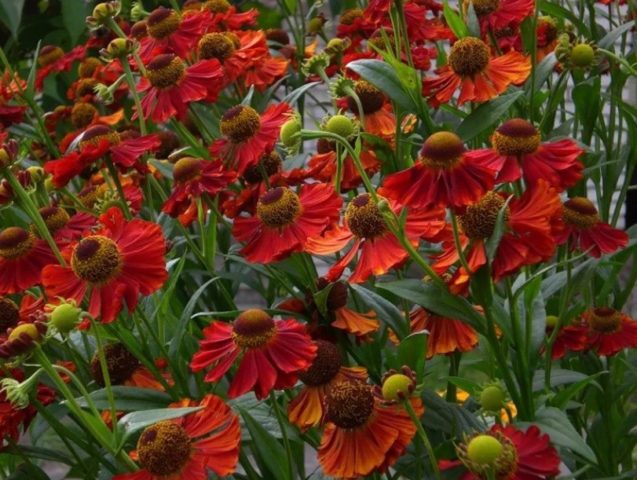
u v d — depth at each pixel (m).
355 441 0.73
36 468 0.84
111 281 0.76
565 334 0.88
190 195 0.86
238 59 0.99
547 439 0.70
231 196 0.90
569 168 0.76
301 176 0.87
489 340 0.76
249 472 0.82
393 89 0.85
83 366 0.87
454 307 0.76
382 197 0.77
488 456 0.67
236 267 1.01
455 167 0.72
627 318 0.90
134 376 0.85
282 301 0.87
